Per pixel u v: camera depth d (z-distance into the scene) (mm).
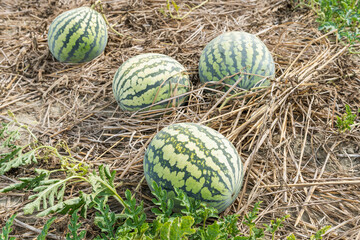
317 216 2414
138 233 1891
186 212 1940
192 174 2047
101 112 3238
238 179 2137
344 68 3461
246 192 2541
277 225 1960
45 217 2371
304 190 2516
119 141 2902
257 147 2572
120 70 2992
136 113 2994
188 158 2068
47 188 1895
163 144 2164
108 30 4277
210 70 3033
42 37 4168
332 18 4195
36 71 3662
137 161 2666
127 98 2932
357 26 4066
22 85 3588
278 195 2482
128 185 2543
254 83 2986
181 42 4113
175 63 3043
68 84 3553
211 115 3000
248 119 2914
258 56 2967
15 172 2662
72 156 2783
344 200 2453
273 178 2615
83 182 2557
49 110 3285
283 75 3297
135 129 2953
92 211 2377
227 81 2984
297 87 3049
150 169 2186
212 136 2203
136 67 2916
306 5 4477
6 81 3609
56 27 3516
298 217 2346
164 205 1944
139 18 4543
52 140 2951
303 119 3025
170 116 2975
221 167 2066
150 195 2486
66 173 2602
